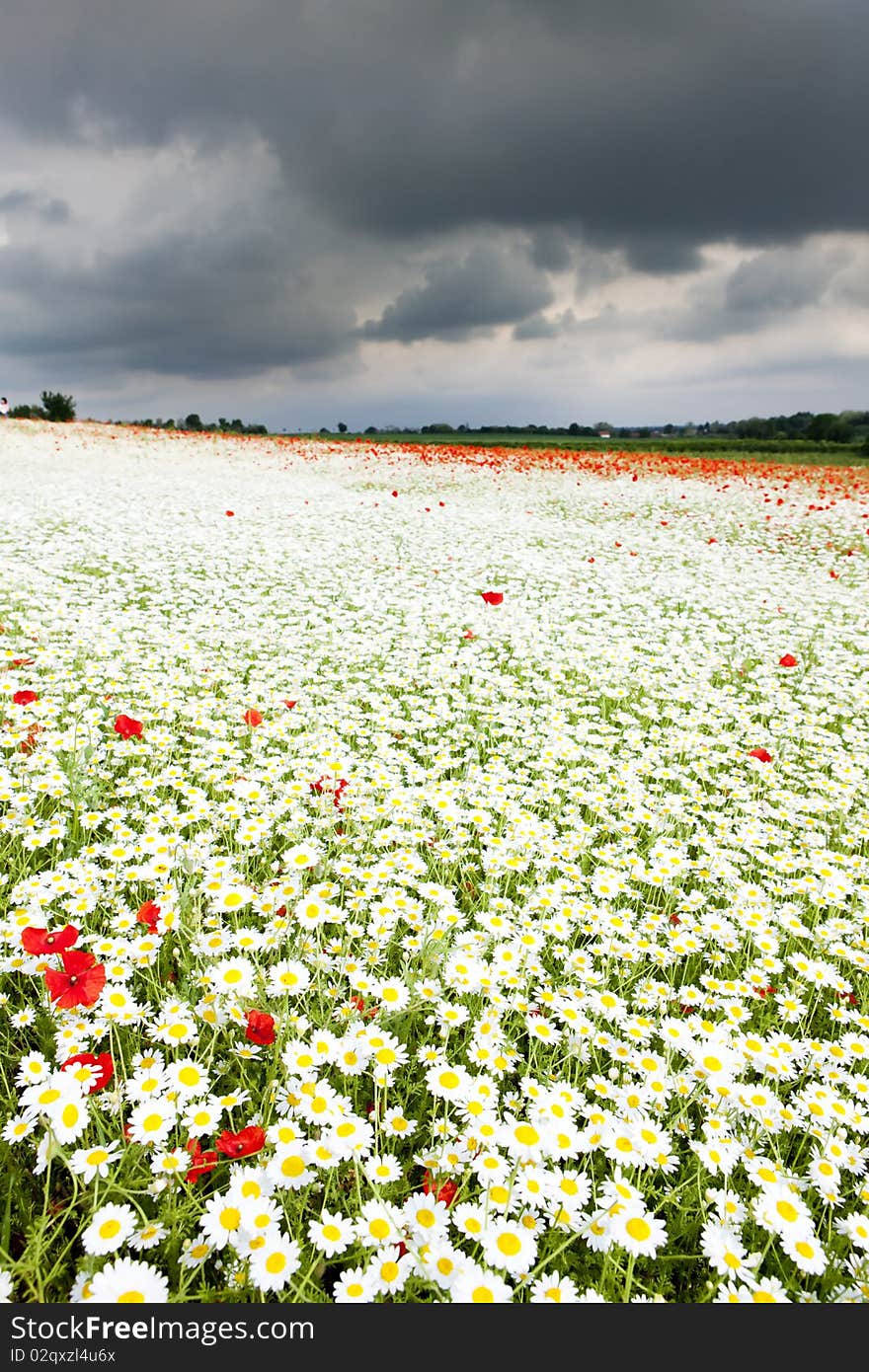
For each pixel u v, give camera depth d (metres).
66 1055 1.79
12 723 3.76
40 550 8.10
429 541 10.73
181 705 4.31
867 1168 1.85
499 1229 1.44
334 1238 1.44
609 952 2.44
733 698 5.43
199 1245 1.43
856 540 11.77
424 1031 2.21
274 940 2.28
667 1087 1.94
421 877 2.94
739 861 3.26
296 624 6.57
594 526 12.53
